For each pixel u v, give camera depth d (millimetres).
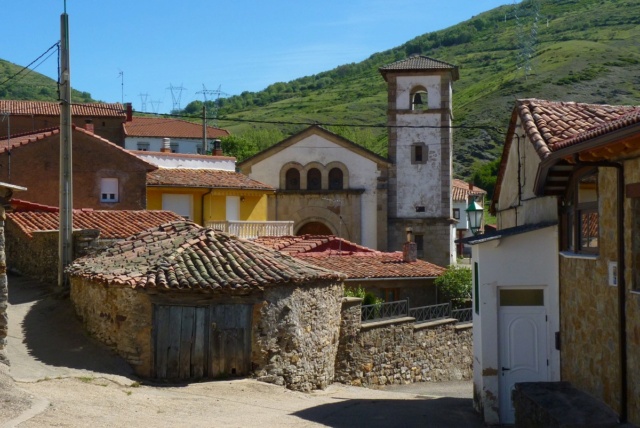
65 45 23922
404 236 51094
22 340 19562
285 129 118812
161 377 18312
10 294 24000
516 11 147750
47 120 60781
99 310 19766
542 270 17078
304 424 14898
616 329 13109
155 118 89375
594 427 12531
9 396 13930
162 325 18422
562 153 13703
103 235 27953
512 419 17000
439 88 51312
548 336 17016
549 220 17219
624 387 12633
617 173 12852
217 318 18672
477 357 18047
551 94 83812
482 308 17203
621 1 131750
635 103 76500
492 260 17156
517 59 110875
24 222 28000
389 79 51750
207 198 41781
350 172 51219
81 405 14359
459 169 85188
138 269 19203
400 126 50781
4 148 35281
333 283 21844
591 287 14445
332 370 21984
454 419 17391
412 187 51156
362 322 24500
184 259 19562
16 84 115875
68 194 23812
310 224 51562
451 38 152500
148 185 39281
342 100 138000
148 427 13102
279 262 20531
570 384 15523
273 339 19234
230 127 121188
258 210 45094
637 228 12398
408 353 25719
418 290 32781
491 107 87562
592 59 91625
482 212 24219
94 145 37250
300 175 51312
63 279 23578
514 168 20531
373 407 18406
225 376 18719
